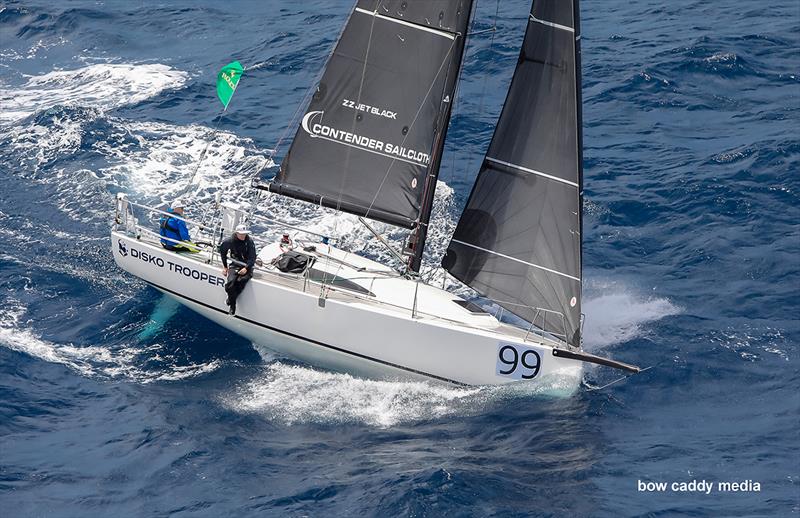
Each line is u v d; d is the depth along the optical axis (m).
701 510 53.22
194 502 53.12
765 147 93.44
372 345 64.38
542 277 63.31
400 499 52.91
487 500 53.31
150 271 70.69
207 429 59.69
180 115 103.25
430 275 76.31
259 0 138.50
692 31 122.69
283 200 86.38
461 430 60.19
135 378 65.00
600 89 108.06
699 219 84.38
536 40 60.34
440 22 62.00
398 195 65.19
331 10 134.00
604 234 83.00
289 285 66.38
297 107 105.38
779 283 75.62
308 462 56.78
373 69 63.34
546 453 58.03
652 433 60.31
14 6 131.00
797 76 110.06
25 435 58.44
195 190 88.25
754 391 64.31
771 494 54.56
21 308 71.50
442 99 63.31
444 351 63.41
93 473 55.28
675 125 100.81
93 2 134.75
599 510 53.00
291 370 66.56
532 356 62.94
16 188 88.12
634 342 69.25
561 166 61.22
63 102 106.00
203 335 69.75
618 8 134.12
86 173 90.19
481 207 64.00
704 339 69.38
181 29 127.44
